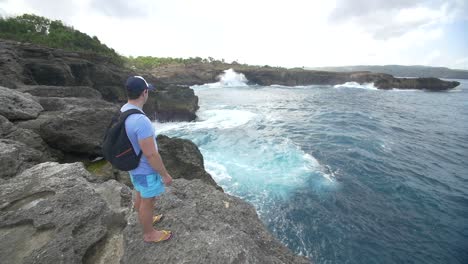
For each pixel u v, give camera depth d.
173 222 3.48
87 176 5.15
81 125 9.73
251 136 18.80
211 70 79.12
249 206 4.78
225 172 12.59
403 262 8.04
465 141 19.75
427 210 10.53
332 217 9.78
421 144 18.70
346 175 12.93
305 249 8.36
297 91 57.16
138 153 2.49
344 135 19.61
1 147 6.14
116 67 30.47
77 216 3.88
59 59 22.52
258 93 51.69
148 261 2.93
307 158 14.69
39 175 4.98
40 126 9.01
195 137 18.31
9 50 19.42
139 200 3.36
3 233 3.62
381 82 66.38
